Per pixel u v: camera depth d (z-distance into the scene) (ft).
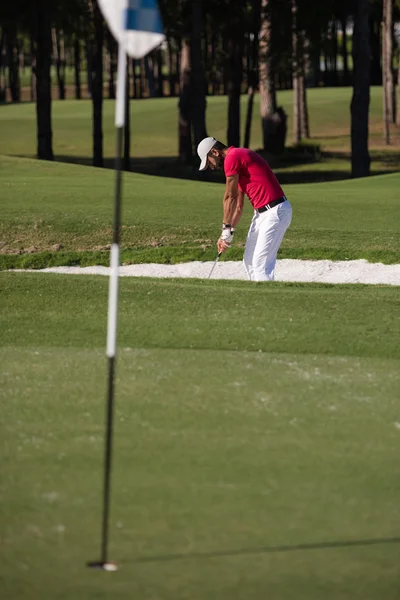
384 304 101.81
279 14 410.93
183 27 422.82
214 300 102.83
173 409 63.31
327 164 487.61
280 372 73.31
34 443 56.34
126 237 174.40
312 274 156.04
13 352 79.41
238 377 71.56
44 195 213.66
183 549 42.29
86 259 164.55
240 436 57.98
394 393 68.08
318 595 38.29
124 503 47.34
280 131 529.45
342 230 177.06
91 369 73.61
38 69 385.09
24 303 100.48
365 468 52.80
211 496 48.42
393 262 159.43
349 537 43.80
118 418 61.26
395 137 607.37
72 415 61.82
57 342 83.15
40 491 48.80
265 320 91.91
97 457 53.98
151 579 39.42
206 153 116.67
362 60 348.18
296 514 46.34
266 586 38.96
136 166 492.13
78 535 43.55
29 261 163.63
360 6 346.95
